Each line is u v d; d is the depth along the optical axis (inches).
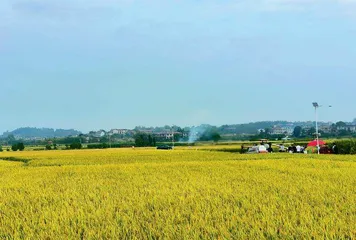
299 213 517.0
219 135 5826.8
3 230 477.4
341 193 663.1
